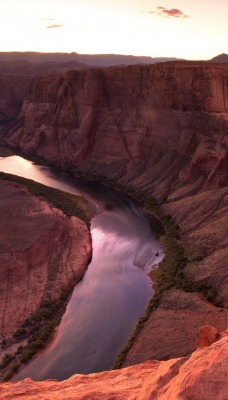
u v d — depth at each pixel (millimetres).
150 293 43594
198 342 15945
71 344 36188
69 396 13547
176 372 10711
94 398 12852
